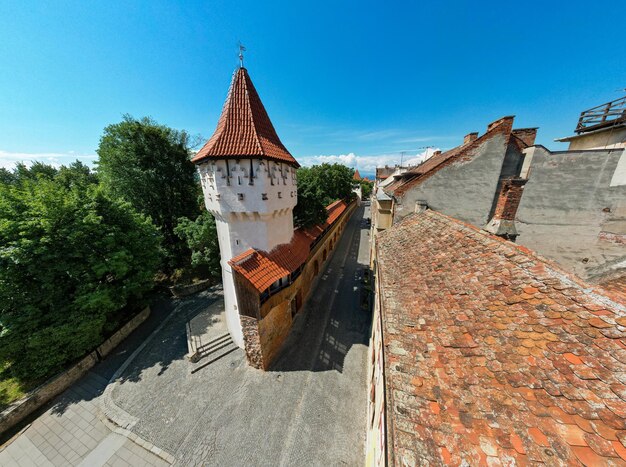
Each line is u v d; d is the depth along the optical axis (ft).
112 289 46.60
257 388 35.91
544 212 35.63
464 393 11.71
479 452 9.30
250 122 36.11
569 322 12.33
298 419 31.32
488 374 12.10
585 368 10.45
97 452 29.17
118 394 36.27
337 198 135.74
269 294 38.93
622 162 31.81
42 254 38.58
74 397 37.11
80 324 40.34
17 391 36.73
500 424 10.00
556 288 14.19
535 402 10.22
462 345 14.15
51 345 38.22
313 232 65.10
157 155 74.33
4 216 38.73
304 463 26.71
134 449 29.01
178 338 48.80
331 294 62.13
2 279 35.42
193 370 39.42
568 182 34.06
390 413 12.05
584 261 35.83
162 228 80.18
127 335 50.85
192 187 83.66
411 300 20.34
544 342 12.13
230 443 28.84
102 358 44.62
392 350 15.57
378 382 21.74
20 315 36.24
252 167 34.94
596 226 34.32
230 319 45.11
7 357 36.11
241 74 38.11
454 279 20.04
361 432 29.60
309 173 118.52
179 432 30.35
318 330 48.42
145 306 57.72
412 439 10.41
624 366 9.86
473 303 16.66
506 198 26.30
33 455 29.78
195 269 75.82
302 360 40.98
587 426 8.82
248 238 39.17
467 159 37.29
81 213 44.62
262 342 37.76
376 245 38.50
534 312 13.71
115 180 70.49
